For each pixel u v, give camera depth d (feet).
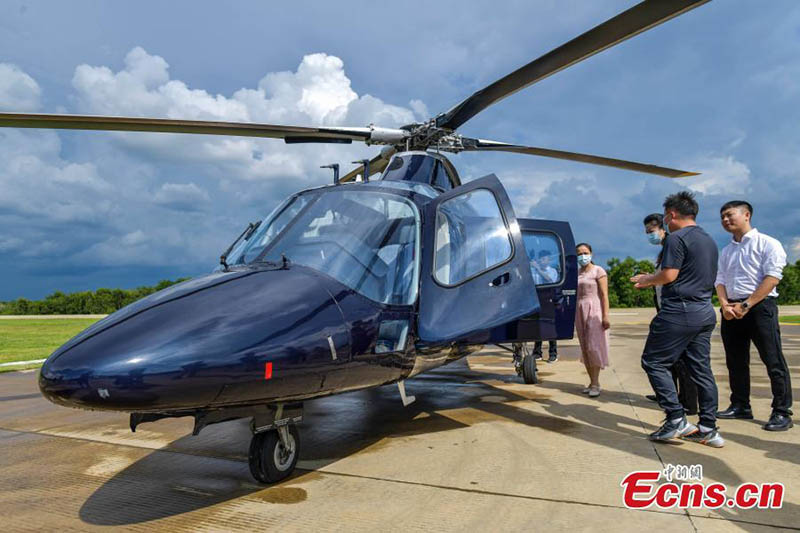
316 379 9.03
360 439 12.32
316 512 8.13
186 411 8.68
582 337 16.63
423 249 11.68
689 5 9.72
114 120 13.21
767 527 7.34
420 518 7.80
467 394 17.57
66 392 7.42
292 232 11.12
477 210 12.64
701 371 11.26
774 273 11.92
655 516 7.73
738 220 13.00
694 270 11.10
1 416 15.53
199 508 8.39
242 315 8.57
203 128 14.15
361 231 11.27
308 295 9.47
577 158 20.04
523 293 11.85
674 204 11.80
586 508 8.05
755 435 11.93
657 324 11.44
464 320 11.16
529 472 9.71
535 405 15.58
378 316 10.28
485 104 14.84
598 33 11.03
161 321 8.16
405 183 13.52
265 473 9.27
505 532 7.27
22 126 13.43
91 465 10.75
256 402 8.60
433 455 10.94
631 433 12.30
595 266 16.72
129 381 7.31
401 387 11.50
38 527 7.80
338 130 15.64
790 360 24.35
